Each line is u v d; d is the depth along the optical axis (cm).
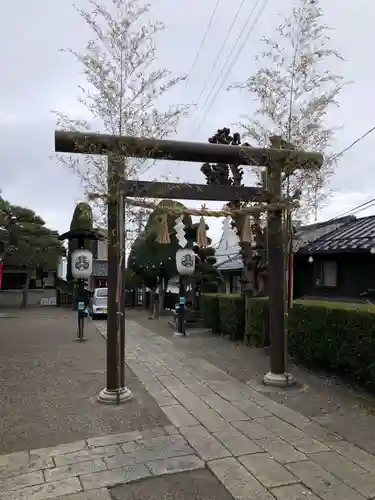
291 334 768
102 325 1673
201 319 1488
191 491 332
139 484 345
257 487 334
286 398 586
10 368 810
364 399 568
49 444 429
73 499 322
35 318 1973
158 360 889
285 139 663
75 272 1053
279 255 676
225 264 1830
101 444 427
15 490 336
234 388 647
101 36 566
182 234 905
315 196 670
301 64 637
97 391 634
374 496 319
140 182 593
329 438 434
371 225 1059
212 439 438
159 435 450
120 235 585
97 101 565
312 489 330
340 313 624
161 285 2086
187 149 610
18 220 2483
